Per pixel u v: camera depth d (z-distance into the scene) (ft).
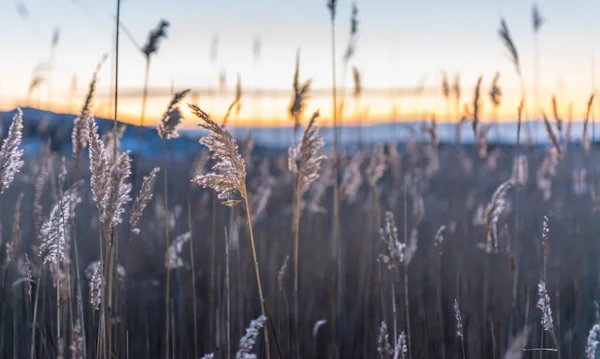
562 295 13.73
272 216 17.99
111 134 8.70
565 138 14.60
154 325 13.14
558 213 17.57
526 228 14.34
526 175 11.87
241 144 13.48
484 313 11.55
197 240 16.71
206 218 19.67
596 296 13.53
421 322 12.27
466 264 14.33
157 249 16.19
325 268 15.19
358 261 15.38
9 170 7.28
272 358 10.92
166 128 9.18
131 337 12.65
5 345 11.20
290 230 16.98
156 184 21.75
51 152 11.09
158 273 15.10
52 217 7.63
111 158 6.89
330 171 14.93
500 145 16.79
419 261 14.24
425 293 14.24
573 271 14.10
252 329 6.45
